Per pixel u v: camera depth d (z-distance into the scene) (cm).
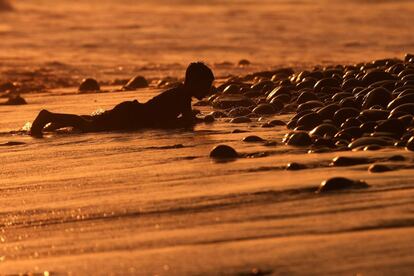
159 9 14875
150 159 2803
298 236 1750
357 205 1964
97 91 5497
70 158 2953
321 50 8706
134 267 1634
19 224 2067
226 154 2734
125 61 8344
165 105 3553
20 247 1859
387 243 1647
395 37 9625
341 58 7812
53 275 1631
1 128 3841
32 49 9531
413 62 4578
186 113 3556
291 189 2172
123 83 6284
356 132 2905
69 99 4919
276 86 4303
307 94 3797
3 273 1666
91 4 16438
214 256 1656
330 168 2414
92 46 9725
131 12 14412
